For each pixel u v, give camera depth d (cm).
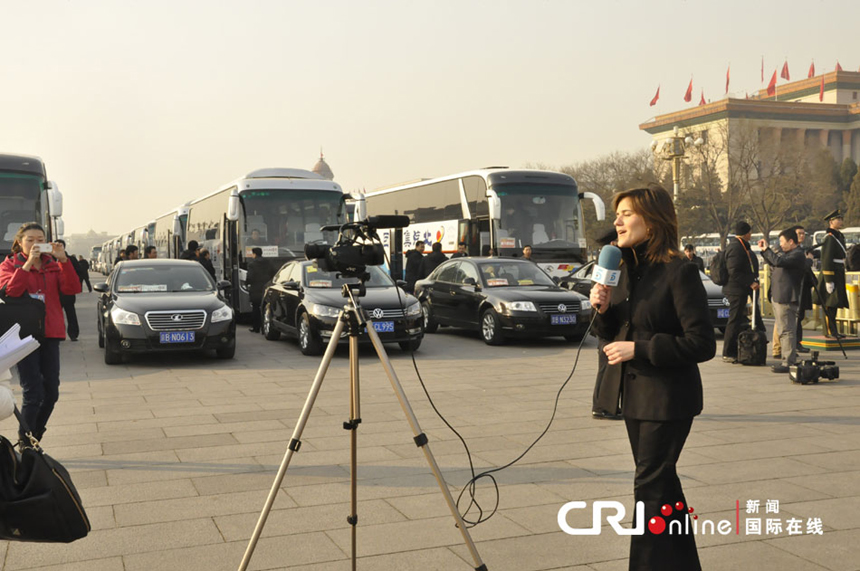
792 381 973
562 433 705
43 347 635
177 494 530
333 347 364
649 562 331
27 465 314
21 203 1614
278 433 716
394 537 445
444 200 2416
